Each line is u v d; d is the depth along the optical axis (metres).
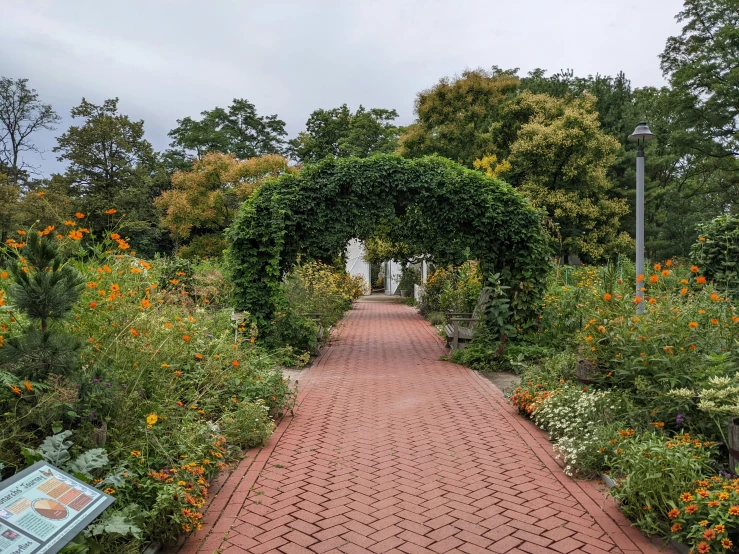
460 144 27.55
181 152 39.44
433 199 9.88
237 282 10.07
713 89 23.62
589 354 5.62
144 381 4.29
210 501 3.92
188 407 4.91
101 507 2.19
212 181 26.22
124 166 34.59
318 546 3.28
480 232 10.00
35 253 3.30
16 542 1.87
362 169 9.91
